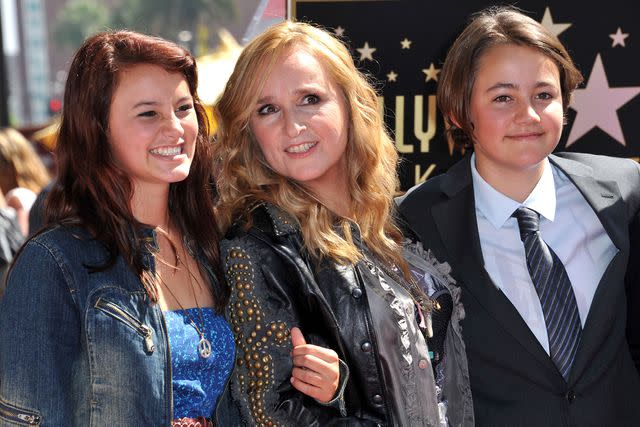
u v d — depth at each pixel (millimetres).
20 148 5461
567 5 2705
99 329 1789
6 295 1776
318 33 2197
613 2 2707
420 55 2729
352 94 2221
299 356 1955
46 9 78000
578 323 2266
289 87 2115
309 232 2117
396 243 2314
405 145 2781
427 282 2291
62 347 1769
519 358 2242
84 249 1830
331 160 2180
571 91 2396
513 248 2334
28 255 1789
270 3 2959
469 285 2285
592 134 2775
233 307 2041
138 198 1983
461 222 2359
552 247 2344
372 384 2045
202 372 1973
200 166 2123
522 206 2340
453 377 2285
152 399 1829
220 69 5859
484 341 2279
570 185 2432
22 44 78438
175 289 2021
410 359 2090
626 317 2418
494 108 2258
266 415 1966
